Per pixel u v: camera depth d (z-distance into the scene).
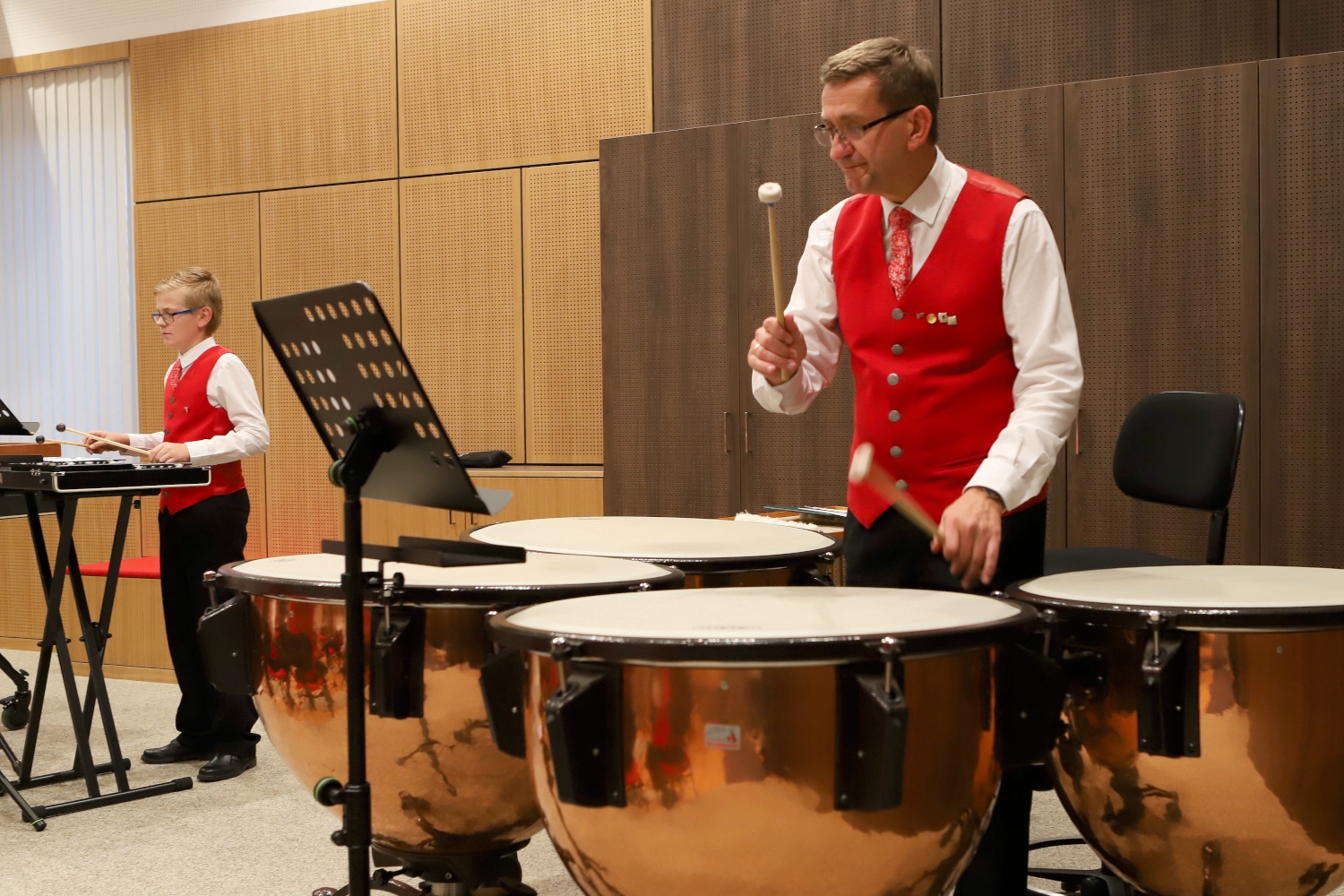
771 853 1.21
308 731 1.71
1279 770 1.37
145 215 5.69
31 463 3.20
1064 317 1.68
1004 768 1.36
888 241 1.79
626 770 1.21
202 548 3.51
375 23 5.18
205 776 3.47
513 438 4.98
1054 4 3.99
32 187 6.02
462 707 1.60
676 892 1.25
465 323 5.05
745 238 4.12
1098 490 3.66
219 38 5.50
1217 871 1.44
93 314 5.92
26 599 5.62
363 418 1.52
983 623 1.26
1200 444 2.88
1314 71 3.39
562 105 4.85
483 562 1.52
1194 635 1.37
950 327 1.73
